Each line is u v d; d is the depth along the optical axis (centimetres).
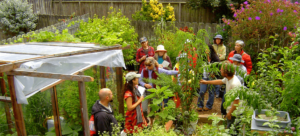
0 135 261
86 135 263
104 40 391
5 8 1039
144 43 632
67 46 376
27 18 1057
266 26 647
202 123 506
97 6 1152
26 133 267
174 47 698
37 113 281
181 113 420
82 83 245
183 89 404
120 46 407
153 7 977
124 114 465
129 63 789
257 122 269
